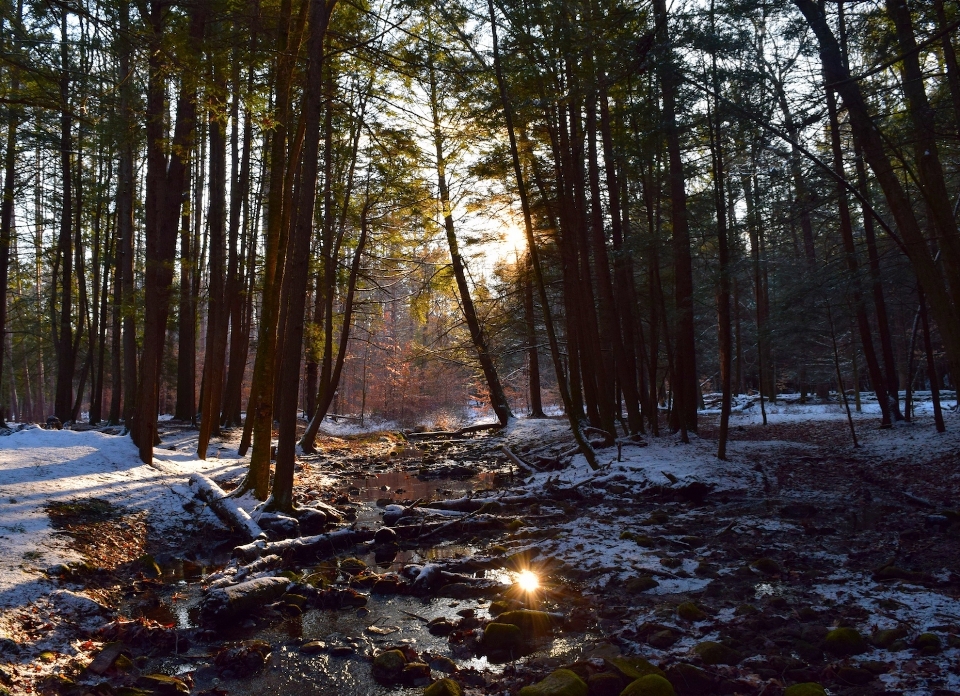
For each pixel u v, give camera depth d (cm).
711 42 1088
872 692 447
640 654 535
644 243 1512
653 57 1190
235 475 1254
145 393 1163
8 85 1030
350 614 667
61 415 2180
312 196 985
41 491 872
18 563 657
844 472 1310
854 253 1452
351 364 4428
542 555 866
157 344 1180
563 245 1930
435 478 1638
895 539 837
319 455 1884
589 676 488
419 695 489
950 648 504
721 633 567
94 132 1323
